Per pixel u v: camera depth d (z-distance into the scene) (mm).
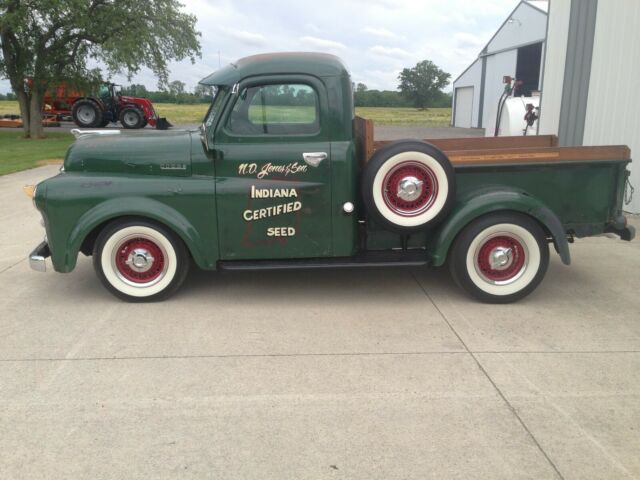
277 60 4277
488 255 4449
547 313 4332
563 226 4621
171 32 21156
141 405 3049
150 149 4367
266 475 2484
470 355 3621
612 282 5035
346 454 2623
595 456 2596
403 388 3209
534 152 4441
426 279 5152
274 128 4312
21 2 18828
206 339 3893
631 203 7570
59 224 4371
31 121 21266
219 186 4336
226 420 2902
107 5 20281
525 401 3064
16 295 4805
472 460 2570
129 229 4422
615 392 3154
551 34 8695
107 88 24281
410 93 69875
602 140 7879
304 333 3986
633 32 7191
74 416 2947
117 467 2545
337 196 4371
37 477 2484
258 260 4520
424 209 4270
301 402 3068
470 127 33438
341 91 4262
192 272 5402
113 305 4555
